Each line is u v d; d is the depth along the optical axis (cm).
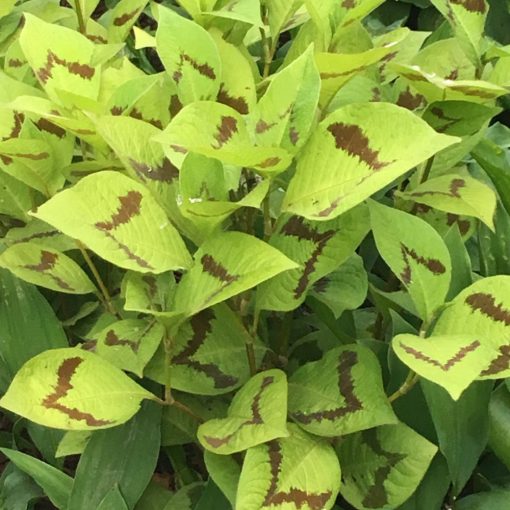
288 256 63
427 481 69
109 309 76
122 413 63
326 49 71
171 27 63
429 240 61
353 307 68
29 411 60
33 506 81
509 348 58
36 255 73
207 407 73
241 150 53
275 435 58
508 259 77
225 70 68
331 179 56
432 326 63
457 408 68
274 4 76
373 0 67
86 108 65
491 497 70
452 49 76
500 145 91
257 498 58
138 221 59
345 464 66
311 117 57
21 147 68
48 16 87
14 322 76
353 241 62
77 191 57
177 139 55
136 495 69
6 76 73
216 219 60
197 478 77
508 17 118
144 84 66
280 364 73
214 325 70
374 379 63
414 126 54
